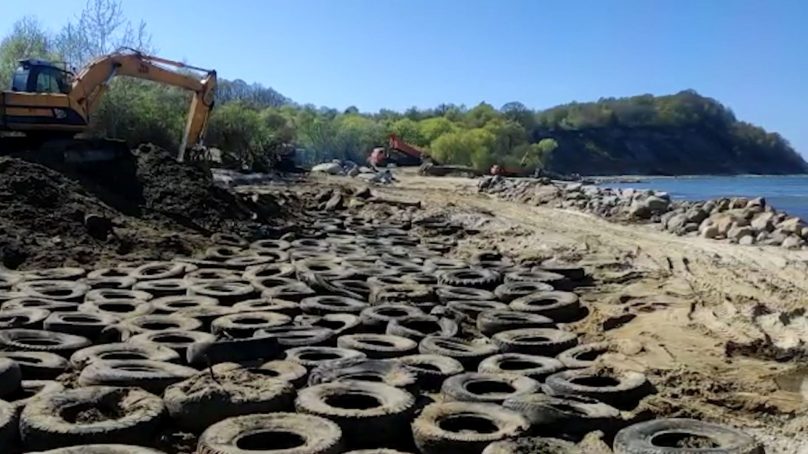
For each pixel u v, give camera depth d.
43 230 16.06
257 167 38.88
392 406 7.62
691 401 8.62
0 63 40.31
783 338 10.76
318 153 75.44
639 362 9.87
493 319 11.80
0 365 8.02
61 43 42.25
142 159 21.06
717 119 132.75
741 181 93.50
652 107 129.88
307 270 14.77
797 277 15.65
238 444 6.77
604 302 13.61
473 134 80.50
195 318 11.34
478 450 6.99
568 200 30.19
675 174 119.50
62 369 9.02
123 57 23.17
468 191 37.28
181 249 17.09
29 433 6.86
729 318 11.84
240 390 7.74
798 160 132.62
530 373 9.33
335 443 6.82
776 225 20.59
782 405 8.52
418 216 26.36
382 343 10.45
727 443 7.16
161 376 8.30
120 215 18.30
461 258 18.42
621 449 7.06
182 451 7.11
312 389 8.02
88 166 20.00
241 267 15.71
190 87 25.83
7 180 16.88
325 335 10.60
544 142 92.62
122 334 10.44
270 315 11.65
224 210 20.64
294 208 26.48
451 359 9.76
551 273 15.17
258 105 75.12
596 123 124.50
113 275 14.30
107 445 6.59
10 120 20.08
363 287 14.06
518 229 22.97
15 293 12.47
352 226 24.17
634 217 25.53
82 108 21.39
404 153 62.88
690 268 16.45
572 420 7.63
